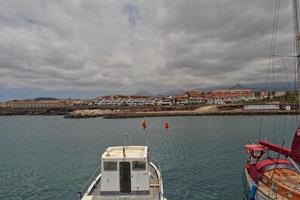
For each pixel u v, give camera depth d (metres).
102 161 20.59
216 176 36.81
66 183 35.47
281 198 19.56
